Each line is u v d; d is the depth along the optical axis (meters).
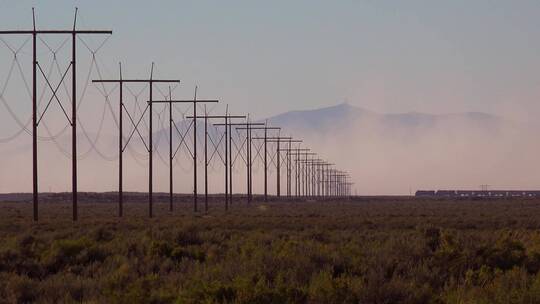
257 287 56.62
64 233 145.50
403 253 83.94
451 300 57.75
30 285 69.50
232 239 126.69
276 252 85.25
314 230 144.12
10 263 86.50
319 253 80.25
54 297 65.06
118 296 57.75
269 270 70.94
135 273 77.25
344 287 57.56
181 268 82.12
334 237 132.38
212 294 55.88
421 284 65.94
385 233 145.50
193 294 56.72
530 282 64.25
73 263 90.94
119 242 110.56
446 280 70.19
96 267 84.81
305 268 72.50
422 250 84.12
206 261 88.75
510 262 79.81
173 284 67.19
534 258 82.12
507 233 114.12
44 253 93.12
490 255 79.50
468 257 78.25
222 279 68.50
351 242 115.12
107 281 68.75
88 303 58.34
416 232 124.94
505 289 60.34
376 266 73.75
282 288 56.81
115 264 85.38
